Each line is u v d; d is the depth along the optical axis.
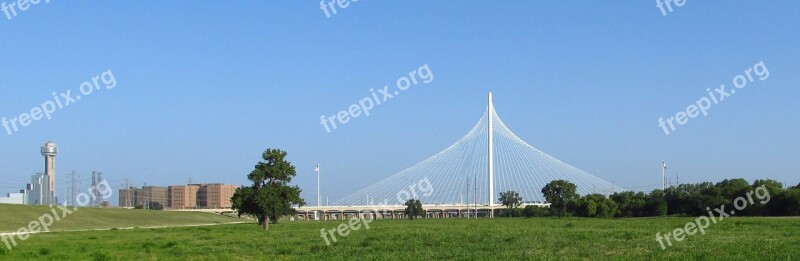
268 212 122.50
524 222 138.38
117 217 188.25
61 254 62.41
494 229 97.88
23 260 57.41
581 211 197.38
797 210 159.25
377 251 62.50
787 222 108.25
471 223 133.25
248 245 71.81
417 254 58.22
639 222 128.50
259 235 92.25
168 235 96.50
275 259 56.59
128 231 116.12
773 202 162.38
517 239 72.62
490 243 68.12
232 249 66.62
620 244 65.31
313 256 58.88
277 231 104.69
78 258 59.12
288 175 127.44
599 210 192.88
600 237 75.81
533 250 60.59
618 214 194.75
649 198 195.12
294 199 125.81
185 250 65.75
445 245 66.75
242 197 123.69
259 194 122.50
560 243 67.06
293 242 74.44
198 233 102.62
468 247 64.31
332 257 57.72
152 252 65.38
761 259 50.19
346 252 61.75
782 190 162.75
